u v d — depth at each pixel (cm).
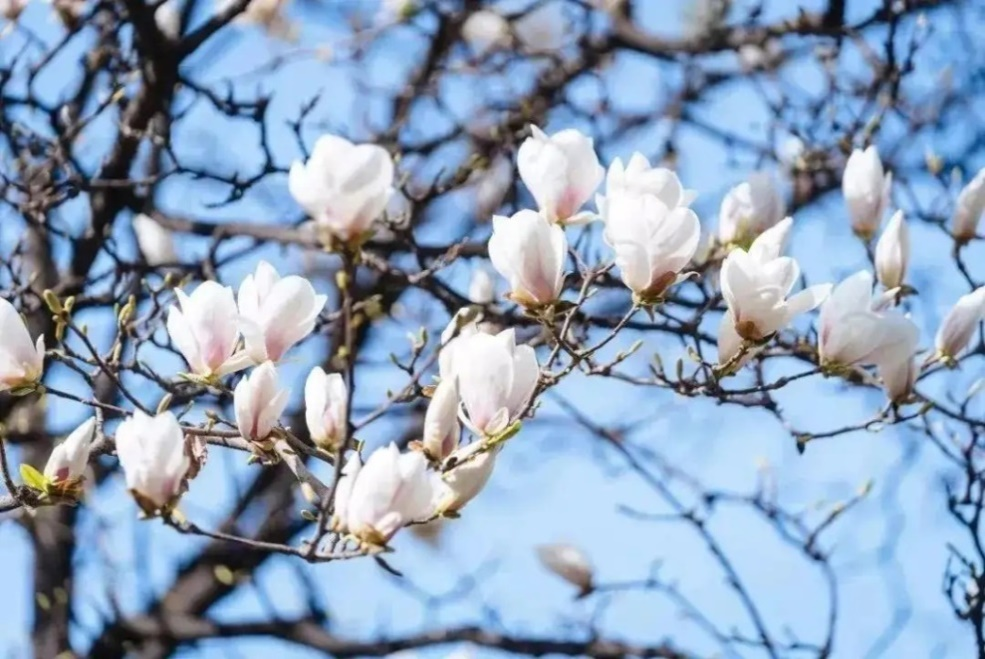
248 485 628
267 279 404
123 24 494
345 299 382
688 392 418
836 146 509
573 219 412
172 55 476
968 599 448
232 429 413
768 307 404
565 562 506
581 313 461
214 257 494
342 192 379
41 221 478
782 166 554
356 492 388
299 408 536
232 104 477
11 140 486
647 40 579
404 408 554
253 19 545
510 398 396
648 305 402
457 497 394
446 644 583
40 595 545
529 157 412
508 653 572
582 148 411
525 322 470
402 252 491
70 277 489
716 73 642
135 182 475
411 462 388
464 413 402
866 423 426
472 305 464
